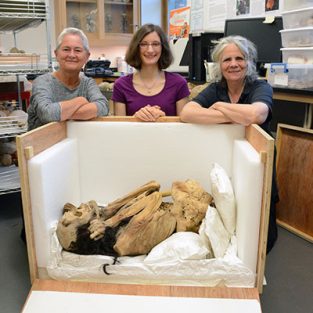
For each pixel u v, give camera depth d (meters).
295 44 2.17
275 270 1.89
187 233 1.42
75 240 1.36
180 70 3.28
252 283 1.34
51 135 1.55
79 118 1.70
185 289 1.32
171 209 1.49
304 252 2.07
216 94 1.86
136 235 1.37
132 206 1.49
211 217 1.42
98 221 1.42
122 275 1.35
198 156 1.69
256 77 1.82
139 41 2.00
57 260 1.38
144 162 1.73
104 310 1.26
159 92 2.05
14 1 2.23
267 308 1.61
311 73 2.06
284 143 2.34
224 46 1.77
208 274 1.33
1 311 1.59
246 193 1.32
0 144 2.82
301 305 1.63
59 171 1.51
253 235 1.32
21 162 1.31
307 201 2.19
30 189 1.35
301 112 2.30
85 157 1.74
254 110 1.55
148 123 1.69
